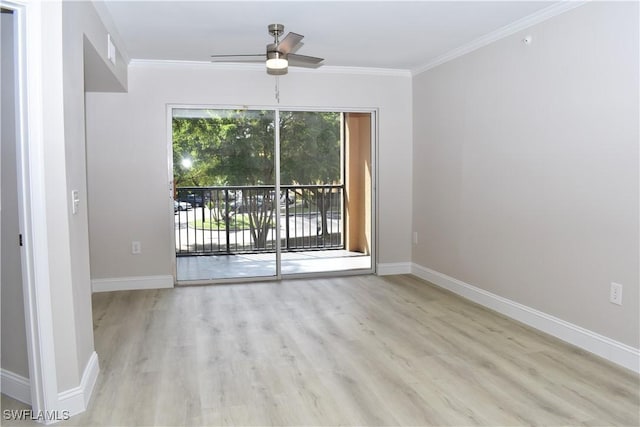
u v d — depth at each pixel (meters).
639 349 2.82
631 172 2.82
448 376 2.80
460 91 4.50
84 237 2.63
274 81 5.09
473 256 4.38
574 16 3.19
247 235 5.27
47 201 2.22
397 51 4.58
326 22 3.69
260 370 2.90
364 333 3.54
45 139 2.20
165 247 4.95
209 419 2.34
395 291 4.77
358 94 5.31
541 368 2.90
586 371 2.86
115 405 2.47
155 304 4.34
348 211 5.53
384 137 5.42
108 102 4.73
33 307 2.22
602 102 3.00
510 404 2.47
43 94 2.18
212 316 3.98
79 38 2.59
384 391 2.62
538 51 3.51
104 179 4.77
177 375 2.83
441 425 2.27
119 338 3.46
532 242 3.64
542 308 3.56
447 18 3.59
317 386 2.68
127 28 3.79
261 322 3.82
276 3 3.26
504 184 3.93
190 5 3.28
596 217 3.07
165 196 4.92
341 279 5.31
